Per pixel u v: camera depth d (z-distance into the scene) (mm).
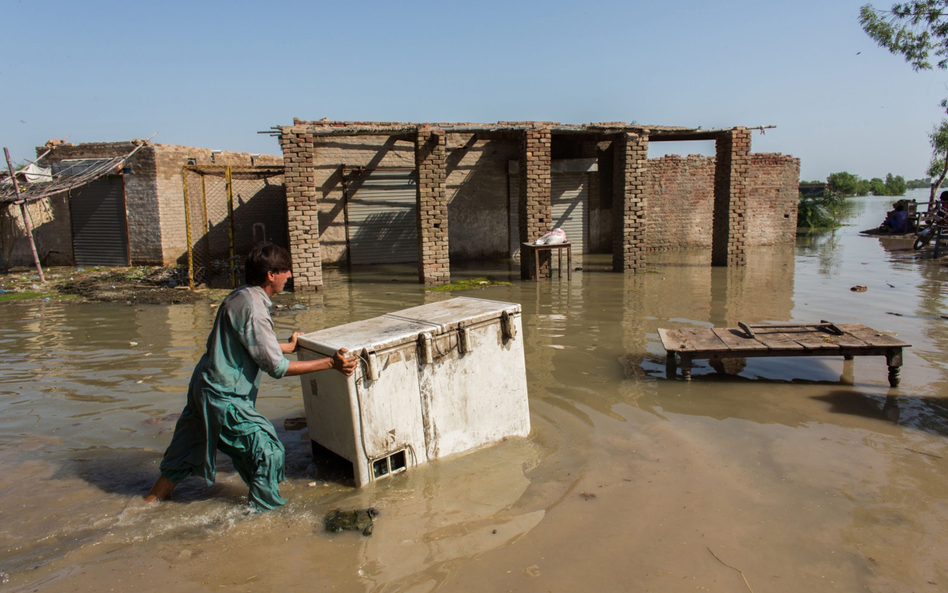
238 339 3598
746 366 6746
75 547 3285
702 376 6383
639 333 8367
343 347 3785
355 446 3859
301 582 2969
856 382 6141
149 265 17312
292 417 5266
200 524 3537
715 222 16656
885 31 17906
